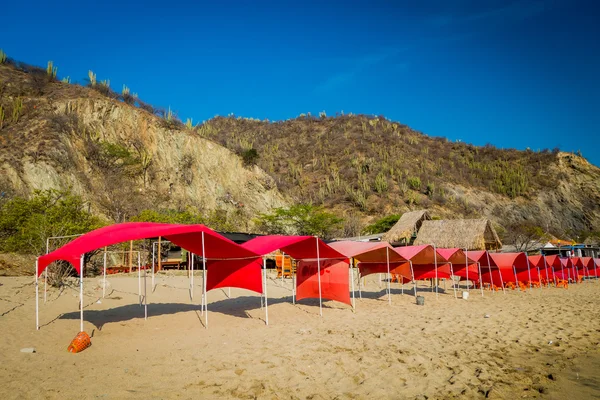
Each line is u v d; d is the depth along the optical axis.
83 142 37.69
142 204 36.22
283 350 7.80
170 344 8.26
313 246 12.49
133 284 17.36
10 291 14.05
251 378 6.14
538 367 7.07
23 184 29.75
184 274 22.27
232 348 7.94
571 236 78.62
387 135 105.62
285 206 52.72
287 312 12.72
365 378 6.27
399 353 7.75
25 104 38.12
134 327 9.84
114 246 25.02
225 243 10.34
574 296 18.53
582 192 93.62
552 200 88.62
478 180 93.00
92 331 9.20
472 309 14.00
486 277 20.91
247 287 11.74
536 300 16.84
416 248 16.36
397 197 77.12
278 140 104.25
